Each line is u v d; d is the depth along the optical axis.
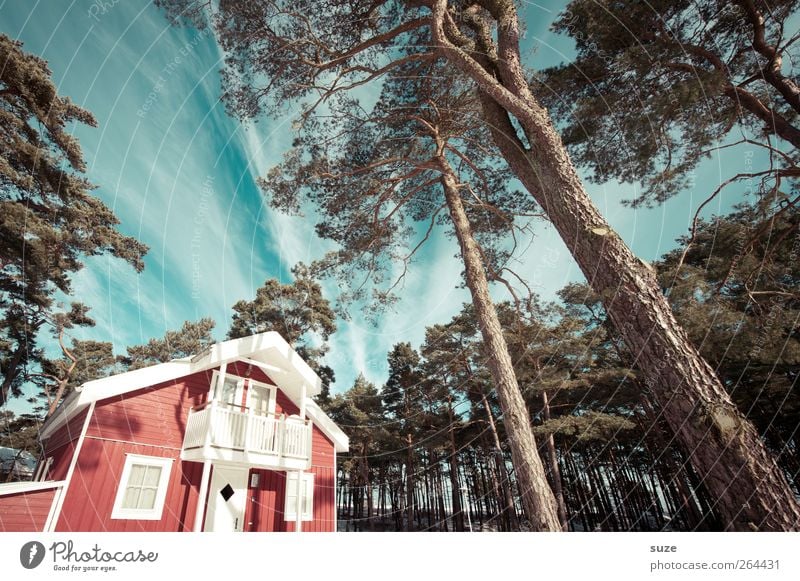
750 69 7.55
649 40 7.31
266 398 9.29
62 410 7.56
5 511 5.40
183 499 7.11
